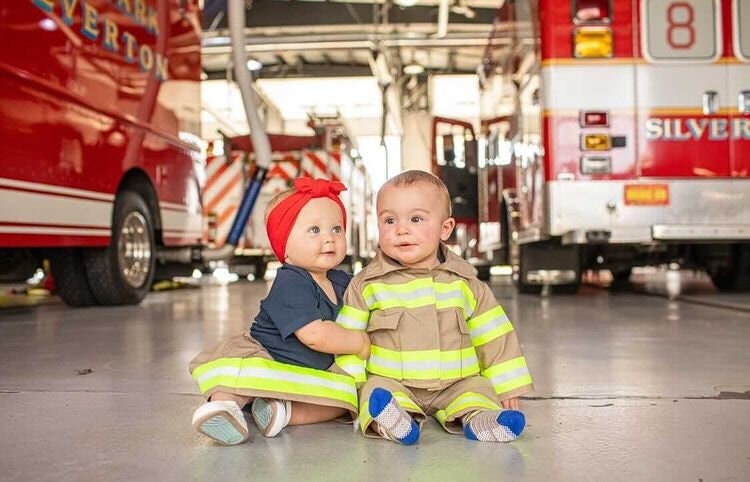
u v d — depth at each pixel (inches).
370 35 573.0
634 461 68.5
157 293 333.1
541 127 234.8
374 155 863.7
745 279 288.2
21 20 180.5
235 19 265.3
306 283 80.6
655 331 165.0
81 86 207.3
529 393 98.3
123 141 232.1
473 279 86.5
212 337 163.5
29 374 118.0
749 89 230.2
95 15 215.6
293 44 575.2
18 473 67.6
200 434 80.1
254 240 460.8
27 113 183.2
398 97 811.4
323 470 67.0
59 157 196.5
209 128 854.5
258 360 78.1
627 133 230.1
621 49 230.8
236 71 273.9
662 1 230.4
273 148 456.8
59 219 196.9
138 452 73.6
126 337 164.4
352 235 472.7
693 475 64.6
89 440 78.2
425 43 579.2
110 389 105.3
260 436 78.7
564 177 229.9
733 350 136.0
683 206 229.6
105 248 233.9
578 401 93.5
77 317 211.9
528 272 274.4
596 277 484.4
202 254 297.6
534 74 247.3
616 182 229.9
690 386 102.8
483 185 404.5
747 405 90.9
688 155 230.1
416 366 83.1
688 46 230.1
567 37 231.1
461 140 549.0
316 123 467.2
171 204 271.6
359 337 81.7
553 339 152.9
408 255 82.7
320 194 81.9
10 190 177.0
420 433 78.4
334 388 80.8
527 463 68.3
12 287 367.6
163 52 263.6
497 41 337.7
